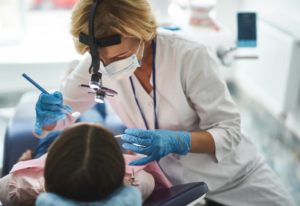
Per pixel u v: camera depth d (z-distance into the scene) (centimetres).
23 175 111
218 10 349
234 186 147
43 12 349
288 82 271
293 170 259
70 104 151
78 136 74
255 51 311
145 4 109
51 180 74
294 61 265
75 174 71
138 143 118
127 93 135
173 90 129
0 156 250
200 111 132
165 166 141
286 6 290
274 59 286
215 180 141
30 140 176
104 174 73
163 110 134
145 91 133
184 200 108
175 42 127
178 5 333
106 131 77
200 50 126
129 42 109
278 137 296
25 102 203
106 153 74
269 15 312
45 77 300
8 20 331
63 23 352
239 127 134
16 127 182
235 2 349
